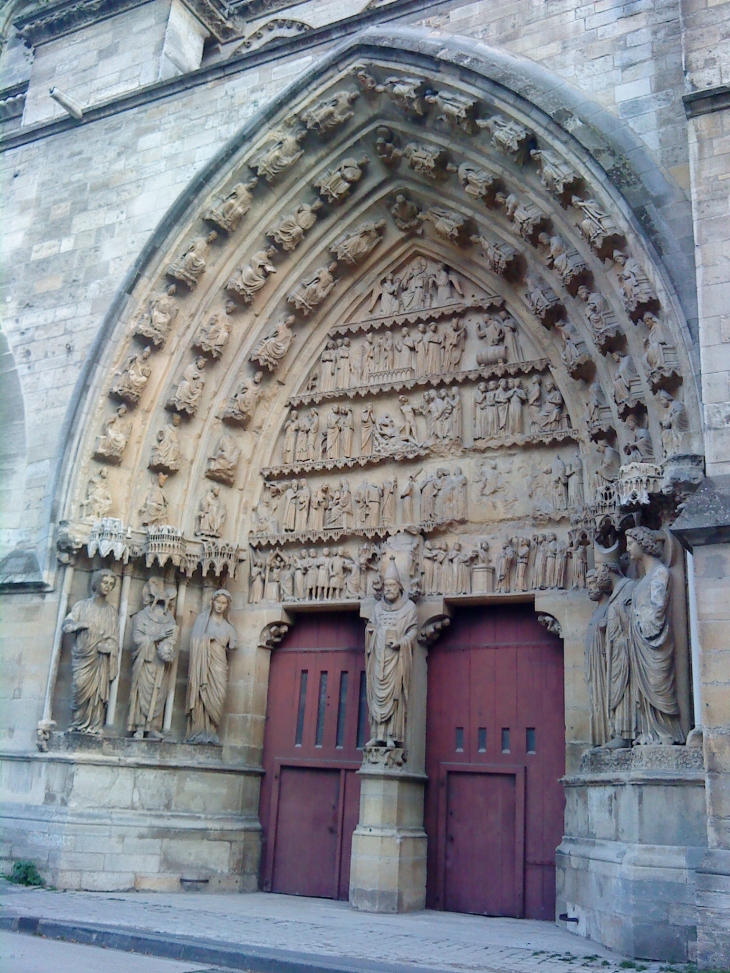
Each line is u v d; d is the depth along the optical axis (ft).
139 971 25.91
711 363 33.50
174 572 50.19
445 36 47.37
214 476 51.62
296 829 47.75
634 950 30.40
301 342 53.98
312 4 66.33
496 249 47.52
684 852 31.27
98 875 43.01
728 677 30.42
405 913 41.39
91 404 50.37
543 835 42.22
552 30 45.01
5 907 35.68
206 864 45.78
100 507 49.34
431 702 46.52
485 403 48.19
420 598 46.62
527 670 44.83
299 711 49.57
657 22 42.63
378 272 53.72
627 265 39.34
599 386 43.39
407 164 50.49
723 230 34.63
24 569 49.14
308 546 50.88
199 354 52.26
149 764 46.26
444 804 44.75
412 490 48.75
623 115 41.63
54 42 67.72
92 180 56.80
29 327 55.31
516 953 30.83
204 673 48.47
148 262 51.37
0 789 46.62
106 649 46.68
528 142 43.91
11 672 48.37
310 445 52.42
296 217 52.01
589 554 42.88
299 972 26.71
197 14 65.87
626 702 36.22
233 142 50.72
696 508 31.94
